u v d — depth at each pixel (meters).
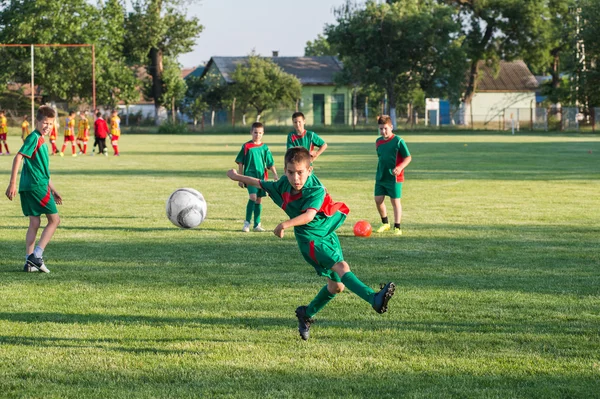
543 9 70.12
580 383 4.49
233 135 58.16
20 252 8.92
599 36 60.72
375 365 4.82
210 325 5.75
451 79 65.69
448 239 9.93
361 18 64.25
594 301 6.48
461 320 5.88
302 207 5.14
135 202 14.07
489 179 18.98
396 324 5.77
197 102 67.88
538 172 21.14
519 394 4.32
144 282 7.25
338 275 5.11
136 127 63.50
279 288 6.99
